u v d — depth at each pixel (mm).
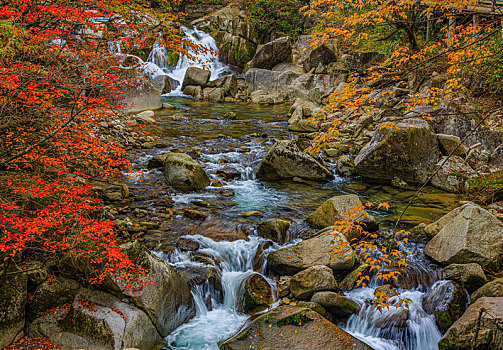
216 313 5328
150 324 4508
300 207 7793
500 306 4434
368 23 5801
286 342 4406
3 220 3994
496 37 8117
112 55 5562
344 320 5105
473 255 5559
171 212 7105
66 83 4496
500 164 8773
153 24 6797
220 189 8617
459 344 4359
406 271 5688
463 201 7879
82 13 5059
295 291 5328
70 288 4535
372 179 9344
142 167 9211
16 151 5184
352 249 5789
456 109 9812
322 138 5711
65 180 5090
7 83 3807
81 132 5719
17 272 4090
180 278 5070
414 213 7535
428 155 9070
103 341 4141
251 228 6645
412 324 4965
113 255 4250
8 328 4105
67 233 4820
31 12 4742
